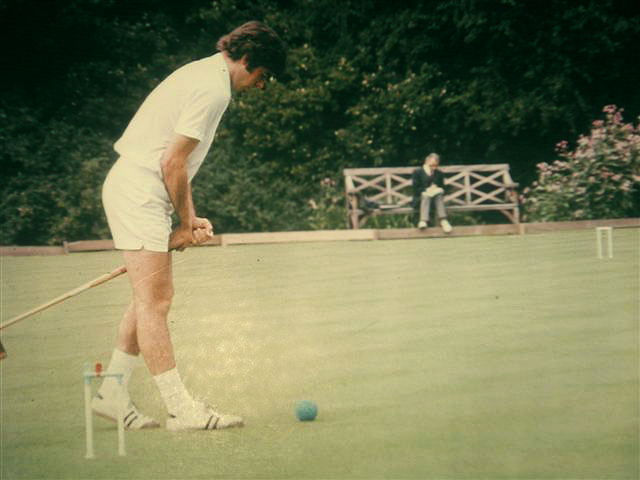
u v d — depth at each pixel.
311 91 23.22
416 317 9.17
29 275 14.34
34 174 21.55
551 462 4.73
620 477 4.50
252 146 23.53
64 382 6.91
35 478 4.77
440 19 23.83
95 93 23.55
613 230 19.19
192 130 5.79
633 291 10.46
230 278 11.48
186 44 25.05
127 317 5.93
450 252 15.59
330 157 23.73
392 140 23.84
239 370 6.88
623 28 23.42
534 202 21.34
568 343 7.72
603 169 20.55
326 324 8.77
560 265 13.17
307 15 24.14
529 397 6.02
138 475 4.76
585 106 23.72
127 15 24.97
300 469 4.74
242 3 25.22
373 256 15.27
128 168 5.92
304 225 21.52
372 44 24.34
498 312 9.33
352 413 5.74
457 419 5.55
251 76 6.08
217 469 4.76
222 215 20.91
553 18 23.78
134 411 5.80
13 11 22.94
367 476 4.58
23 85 23.48
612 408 5.71
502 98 23.67
